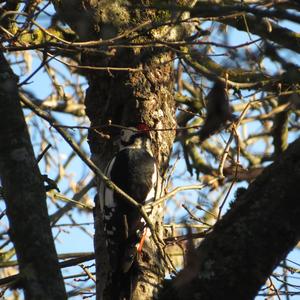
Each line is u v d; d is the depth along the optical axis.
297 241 6.45
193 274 6.39
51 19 7.71
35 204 6.57
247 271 6.34
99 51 7.97
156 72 9.49
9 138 6.82
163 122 9.55
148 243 9.04
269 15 5.32
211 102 6.14
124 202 9.27
